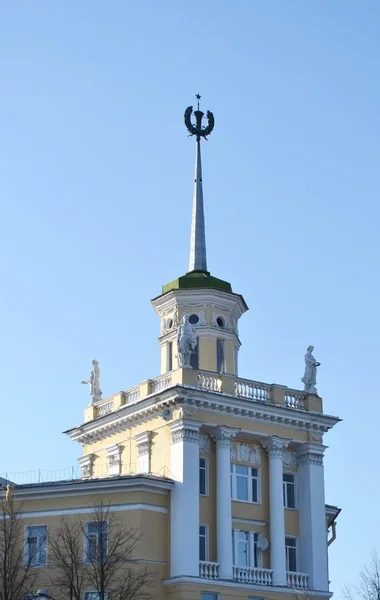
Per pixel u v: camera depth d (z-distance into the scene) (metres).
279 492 56.28
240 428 55.88
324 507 57.69
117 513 52.59
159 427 55.75
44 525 53.31
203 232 65.44
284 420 57.53
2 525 52.25
